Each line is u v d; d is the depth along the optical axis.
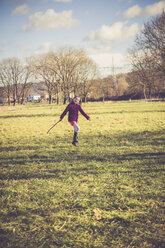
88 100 74.50
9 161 6.19
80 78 58.41
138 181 4.45
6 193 4.05
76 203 3.59
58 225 3.03
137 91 65.88
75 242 2.68
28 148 7.82
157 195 3.79
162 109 24.45
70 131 11.56
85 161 5.93
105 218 3.18
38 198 3.83
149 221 3.05
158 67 37.19
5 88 68.19
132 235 2.79
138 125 12.66
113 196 3.81
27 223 3.09
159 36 36.34
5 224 3.05
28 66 61.31
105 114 20.83
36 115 22.39
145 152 6.63
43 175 4.96
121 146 7.54
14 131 11.98
